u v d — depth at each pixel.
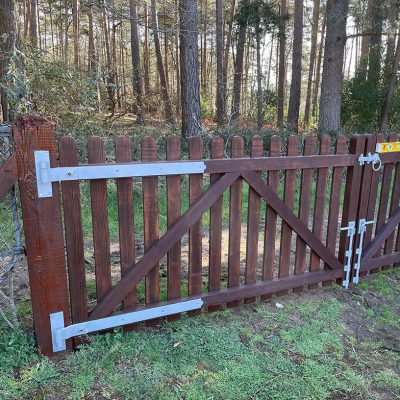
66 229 2.28
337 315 3.05
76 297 2.39
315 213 3.25
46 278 2.25
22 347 2.32
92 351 2.39
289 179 3.04
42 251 2.21
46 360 2.29
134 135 8.21
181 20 9.34
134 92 13.62
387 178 3.60
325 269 3.46
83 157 5.48
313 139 3.09
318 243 3.30
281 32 16.33
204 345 2.54
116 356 2.38
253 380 2.26
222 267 3.87
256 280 3.25
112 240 4.43
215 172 2.68
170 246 2.63
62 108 6.71
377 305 3.28
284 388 2.22
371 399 2.21
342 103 14.21
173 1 16.94
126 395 2.09
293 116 16.75
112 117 10.05
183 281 3.48
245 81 17.69
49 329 2.31
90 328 2.45
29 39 8.75
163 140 8.02
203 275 3.64
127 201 2.46
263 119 15.24
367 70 14.30
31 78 6.42
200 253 2.81
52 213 2.20
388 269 3.93
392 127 13.32
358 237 3.49
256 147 2.84
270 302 3.16
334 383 2.29
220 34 16.98
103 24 19.80
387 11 12.98
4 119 6.09
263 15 15.42
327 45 11.16
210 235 2.82
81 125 6.68
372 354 2.62
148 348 2.46
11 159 2.07
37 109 6.47
